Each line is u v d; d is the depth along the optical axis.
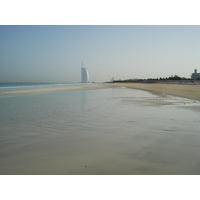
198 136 6.47
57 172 3.86
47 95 25.59
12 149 5.25
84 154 4.83
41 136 6.58
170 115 10.59
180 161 4.36
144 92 33.19
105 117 10.09
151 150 5.11
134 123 8.60
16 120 9.28
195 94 24.39
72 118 9.80
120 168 4.02
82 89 43.50
